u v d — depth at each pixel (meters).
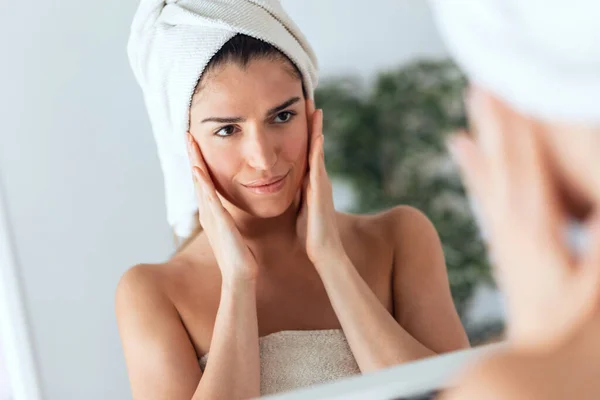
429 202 2.44
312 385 1.04
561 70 0.25
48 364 1.73
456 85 2.44
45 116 1.74
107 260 1.78
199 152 1.07
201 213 1.09
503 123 0.27
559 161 0.26
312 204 1.06
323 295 1.12
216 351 1.02
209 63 1.01
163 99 1.08
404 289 1.14
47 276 1.73
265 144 1.01
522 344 0.27
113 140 1.79
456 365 0.45
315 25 2.40
